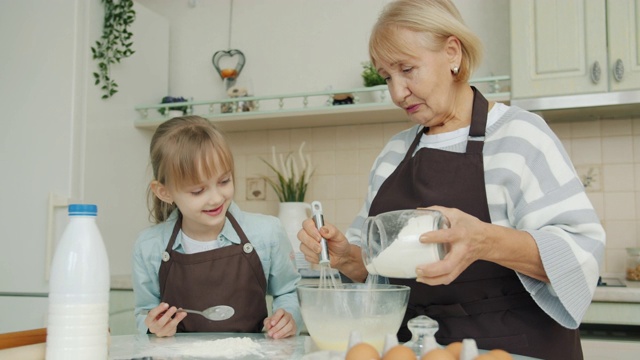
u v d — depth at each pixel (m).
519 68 2.05
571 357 1.03
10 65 2.32
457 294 1.04
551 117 2.22
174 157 1.29
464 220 0.86
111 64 2.41
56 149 2.23
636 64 1.92
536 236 0.91
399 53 1.06
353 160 2.53
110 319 2.17
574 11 2.00
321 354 0.79
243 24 2.78
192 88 2.83
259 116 2.38
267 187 2.64
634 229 2.17
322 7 2.65
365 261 0.94
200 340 1.04
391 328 0.87
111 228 2.39
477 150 1.08
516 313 1.02
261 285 1.42
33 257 2.22
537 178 1.01
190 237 1.45
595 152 2.22
